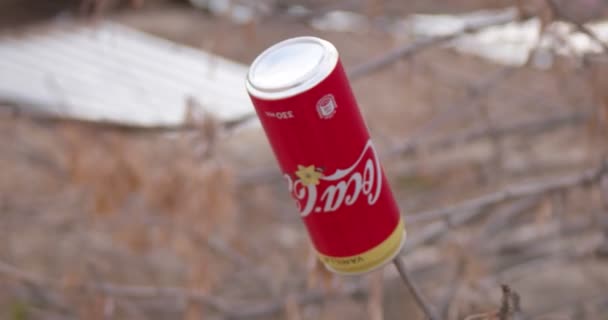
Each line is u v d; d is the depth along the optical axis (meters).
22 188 5.46
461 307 3.24
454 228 3.83
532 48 3.05
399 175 5.30
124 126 3.43
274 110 1.38
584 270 4.77
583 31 2.82
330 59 1.39
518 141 5.73
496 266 4.50
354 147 1.43
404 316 4.00
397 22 4.50
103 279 4.95
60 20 8.73
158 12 9.91
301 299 3.81
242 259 4.30
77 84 6.86
